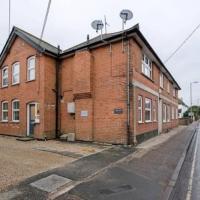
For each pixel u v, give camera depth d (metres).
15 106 17.20
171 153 10.62
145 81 14.94
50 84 15.06
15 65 17.36
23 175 6.51
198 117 70.25
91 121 13.29
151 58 16.55
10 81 17.69
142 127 13.95
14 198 4.99
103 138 12.78
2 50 18.09
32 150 10.41
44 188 5.62
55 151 10.26
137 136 12.82
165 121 22.16
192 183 6.49
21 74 16.56
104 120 12.85
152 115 16.73
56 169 7.21
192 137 17.94
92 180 6.39
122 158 9.11
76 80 14.06
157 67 18.94
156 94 18.31
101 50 13.36
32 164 7.73
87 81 13.46
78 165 7.84
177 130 24.58
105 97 12.93
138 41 13.18
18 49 16.94
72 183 6.09
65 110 15.07
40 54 14.98
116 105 12.45
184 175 7.32
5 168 7.14
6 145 12.01
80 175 6.75
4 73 18.61
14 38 17.12
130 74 12.18
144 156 9.66
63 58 15.52
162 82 21.34
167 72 21.70
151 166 8.12
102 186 5.99
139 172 7.34
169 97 25.00
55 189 5.59
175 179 6.76
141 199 5.26
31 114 15.66
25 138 14.59
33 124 15.27
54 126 15.12
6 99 18.02
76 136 13.95
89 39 16.62
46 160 8.38
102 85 13.12
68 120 14.80
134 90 12.40
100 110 13.07
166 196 5.46
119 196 5.39
